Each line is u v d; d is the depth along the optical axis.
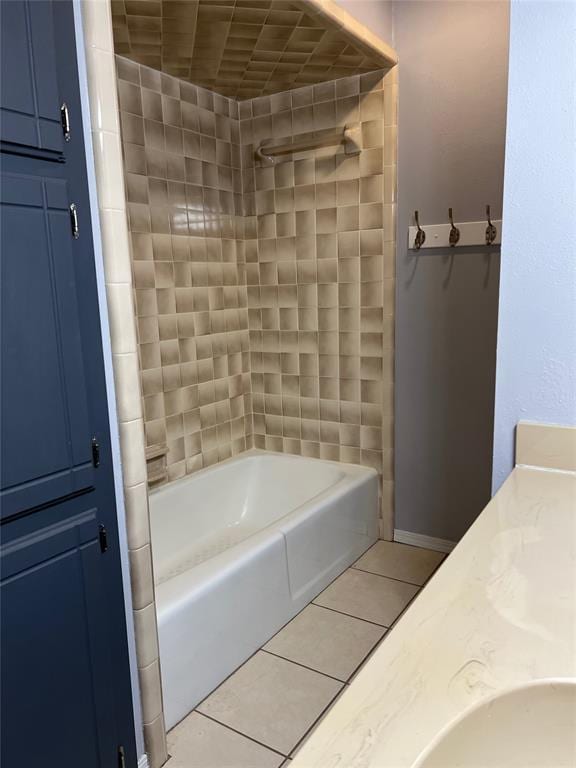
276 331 2.99
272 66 2.40
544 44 1.26
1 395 1.13
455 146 2.41
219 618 1.88
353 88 2.56
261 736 1.68
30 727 1.23
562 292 1.32
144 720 1.54
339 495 2.52
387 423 2.76
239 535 2.81
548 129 1.28
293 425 3.03
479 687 0.68
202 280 2.73
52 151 1.20
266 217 2.90
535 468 1.41
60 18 1.21
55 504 1.26
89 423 1.33
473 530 1.10
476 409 2.56
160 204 2.47
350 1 2.14
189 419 2.73
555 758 0.68
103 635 1.40
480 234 2.41
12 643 1.18
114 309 1.36
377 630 2.16
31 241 1.17
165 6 1.84
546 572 0.94
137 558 1.46
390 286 2.63
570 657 0.73
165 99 2.46
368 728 0.62
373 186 2.60
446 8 2.34
